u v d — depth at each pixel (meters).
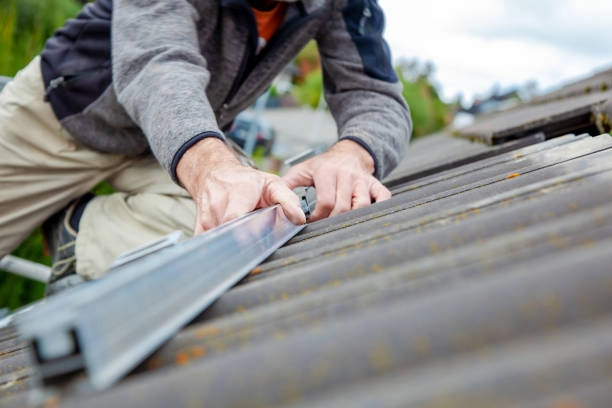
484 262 0.49
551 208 0.61
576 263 0.39
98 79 1.68
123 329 0.42
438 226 0.74
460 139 3.24
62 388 0.38
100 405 0.39
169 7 1.48
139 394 0.39
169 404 0.38
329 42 1.84
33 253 2.69
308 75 13.45
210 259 0.64
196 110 1.24
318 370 0.37
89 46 1.70
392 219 0.90
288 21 1.71
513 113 3.50
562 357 0.31
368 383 0.35
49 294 1.90
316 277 0.64
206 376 0.39
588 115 1.78
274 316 0.54
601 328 0.34
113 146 1.81
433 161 2.36
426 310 0.39
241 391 0.37
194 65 1.40
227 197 1.02
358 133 1.59
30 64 1.83
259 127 8.72
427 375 0.34
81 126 1.76
